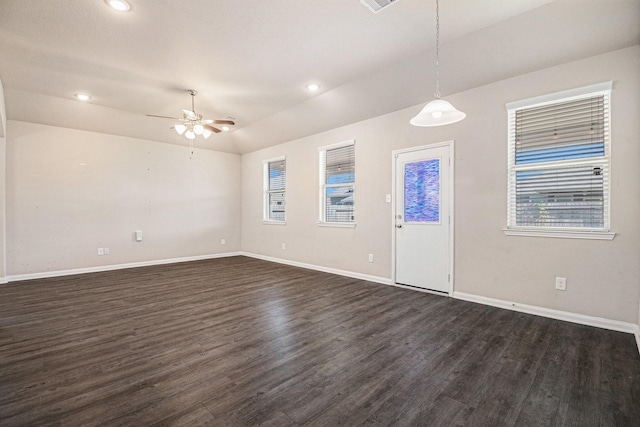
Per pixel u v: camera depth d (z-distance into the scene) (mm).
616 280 2742
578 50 2820
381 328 2820
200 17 2596
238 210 7492
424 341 2543
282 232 6336
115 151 5664
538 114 3199
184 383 1921
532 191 3248
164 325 2895
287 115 5238
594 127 2889
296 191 5980
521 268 3266
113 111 4949
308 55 3271
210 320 3027
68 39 2914
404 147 4277
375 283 4555
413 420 1592
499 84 3393
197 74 3697
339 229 5180
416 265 4176
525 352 2342
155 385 1896
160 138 6082
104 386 1883
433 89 3768
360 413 1645
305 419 1593
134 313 3229
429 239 4035
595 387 1885
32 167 4855
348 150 5082
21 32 2787
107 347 2426
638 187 2639
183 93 4277
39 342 2512
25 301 3648
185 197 6574
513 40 2896
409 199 4242
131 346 2445
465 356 2281
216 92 4254
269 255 6684
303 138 5809
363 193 4797
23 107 4484
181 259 6496
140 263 5945
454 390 1858
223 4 2430
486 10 2545
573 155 2996
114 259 5645
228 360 2221
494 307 3416
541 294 3139
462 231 3711
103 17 2574
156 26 2715
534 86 3156
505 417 1617
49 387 1866
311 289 4211
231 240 7352
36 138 4895
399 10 2527
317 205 5555
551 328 2805
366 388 1875
